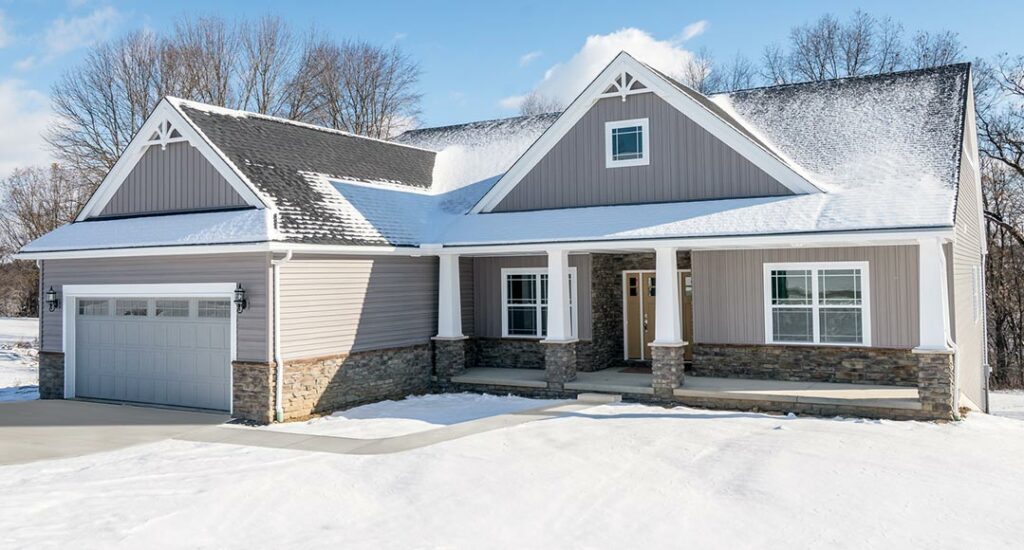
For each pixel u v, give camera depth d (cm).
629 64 1858
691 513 943
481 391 1909
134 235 1747
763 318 1766
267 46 4612
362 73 4881
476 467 1155
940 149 1728
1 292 5806
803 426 1430
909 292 1633
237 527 912
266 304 1564
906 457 1193
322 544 853
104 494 1046
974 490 1027
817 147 1877
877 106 1955
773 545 839
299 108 4703
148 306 1780
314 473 1132
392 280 1877
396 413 1672
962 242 1805
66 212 5288
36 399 1931
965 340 1844
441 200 2198
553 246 1764
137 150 1841
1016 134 3497
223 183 1712
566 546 842
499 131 2553
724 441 1309
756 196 1739
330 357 1692
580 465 1159
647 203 1841
